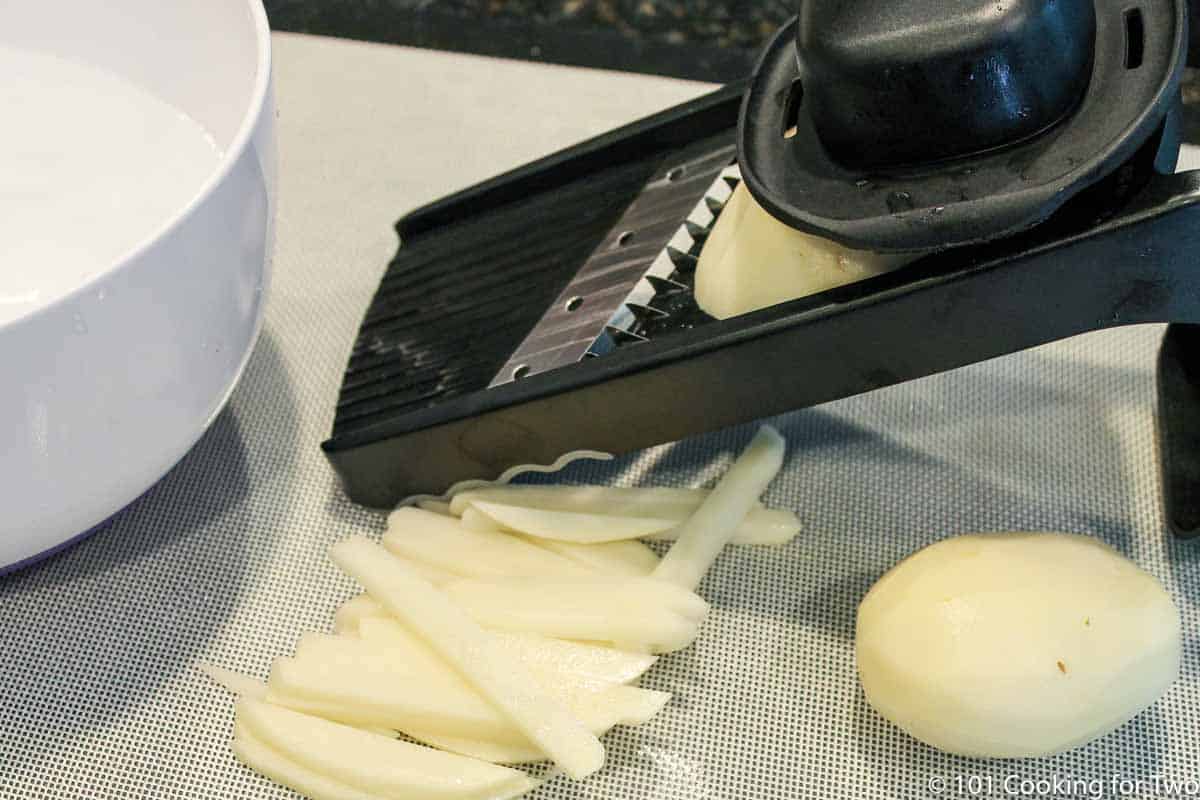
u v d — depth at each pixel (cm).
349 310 75
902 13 49
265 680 60
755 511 64
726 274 58
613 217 67
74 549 64
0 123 65
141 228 61
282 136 85
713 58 90
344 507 67
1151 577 56
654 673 59
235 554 64
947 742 53
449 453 62
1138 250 49
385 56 90
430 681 57
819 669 59
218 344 53
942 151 51
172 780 56
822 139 54
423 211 73
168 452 55
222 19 59
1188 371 67
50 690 59
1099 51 52
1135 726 56
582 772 53
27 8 65
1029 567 54
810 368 55
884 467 66
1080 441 67
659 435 60
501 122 85
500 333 65
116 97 66
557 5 94
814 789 55
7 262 59
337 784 55
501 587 60
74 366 46
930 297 51
